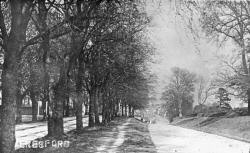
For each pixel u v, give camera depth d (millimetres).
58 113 20375
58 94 20547
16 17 12023
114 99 65438
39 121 60469
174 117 109062
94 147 19750
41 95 59312
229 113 65750
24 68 32281
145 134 37000
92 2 16328
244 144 30266
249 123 46625
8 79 11914
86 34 21141
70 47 21594
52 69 21250
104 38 25516
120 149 20312
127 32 24594
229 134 44094
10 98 11898
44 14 15891
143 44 33406
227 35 35719
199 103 98625
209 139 35906
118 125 50156
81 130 27922
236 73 43688
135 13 20781
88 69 32750
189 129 59094
